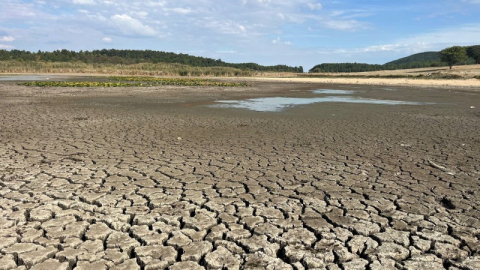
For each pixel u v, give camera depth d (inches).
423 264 136.3
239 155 286.2
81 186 208.2
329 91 1127.6
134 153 286.7
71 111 528.4
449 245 149.9
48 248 141.2
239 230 158.4
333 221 169.3
